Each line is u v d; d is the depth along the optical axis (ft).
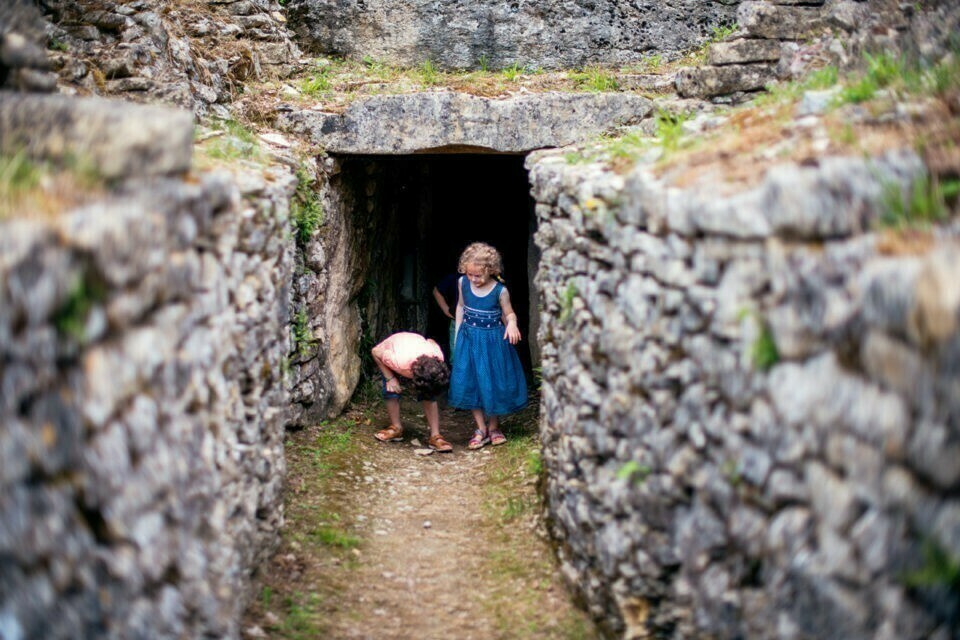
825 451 7.35
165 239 8.47
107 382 7.36
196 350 9.62
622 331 11.16
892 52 14.32
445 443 20.51
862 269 6.97
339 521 15.88
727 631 9.01
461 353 20.59
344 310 21.71
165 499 8.55
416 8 23.18
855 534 7.04
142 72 17.28
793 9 17.79
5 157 8.80
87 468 7.14
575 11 22.89
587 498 12.49
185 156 9.80
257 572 13.10
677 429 9.84
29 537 6.50
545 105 19.99
